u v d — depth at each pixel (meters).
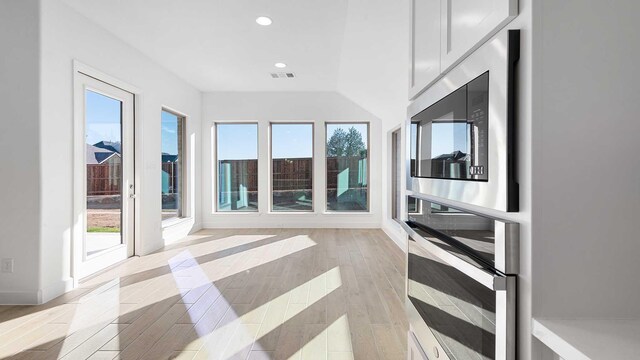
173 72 5.21
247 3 3.17
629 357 0.50
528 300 0.63
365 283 3.32
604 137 0.62
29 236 2.82
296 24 3.59
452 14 0.93
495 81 0.70
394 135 5.86
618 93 0.62
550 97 0.62
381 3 2.75
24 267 2.82
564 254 0.62
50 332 2.32
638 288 0.62
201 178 6.37
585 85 0.62
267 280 3.41
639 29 0.63
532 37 0.62
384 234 5.82
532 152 0.61
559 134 0.62
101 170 3.72
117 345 2.14
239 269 3.79
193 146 6.02
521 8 0.64
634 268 0.62
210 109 6.41
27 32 2.80
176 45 4.15
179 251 4.63
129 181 4.24
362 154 6.51
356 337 2.24
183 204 5.88
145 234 4.45
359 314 2.60
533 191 0.62
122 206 4.14
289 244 5.05
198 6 3.22
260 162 6.48
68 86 3.13
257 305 2.77
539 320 0.62
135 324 2.44
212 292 3.08
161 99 4.89
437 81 1.09
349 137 6.50
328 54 4.46
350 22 3.33
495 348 0.68
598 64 0.62
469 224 0.80
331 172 6.52
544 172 0.62
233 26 3.64
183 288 3.18
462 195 0.85
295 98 6.43
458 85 0.88
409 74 1.36
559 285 0.62
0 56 2.80
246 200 6.55
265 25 3.62
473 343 0.78
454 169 0.91
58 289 2.99
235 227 6.43
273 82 5.79
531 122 0.62
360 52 3.95
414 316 1.23
